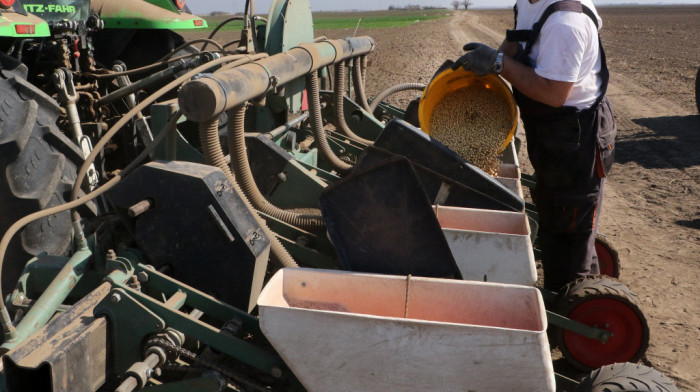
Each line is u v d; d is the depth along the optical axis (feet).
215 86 9.47
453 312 7.73
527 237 9.06
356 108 19.76
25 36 12.20
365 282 7.91
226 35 97.50
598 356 10.36
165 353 7.42
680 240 18.08
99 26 14.48
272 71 11.98
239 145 11.09
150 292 8.60
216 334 7.70
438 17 323.37
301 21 16.80
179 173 8.54
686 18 233.55
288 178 12.73
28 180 10.98
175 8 18.49
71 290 9.11
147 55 18.30
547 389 6.55
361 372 6.93
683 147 29.99
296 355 7.06
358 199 8.61
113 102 15.52
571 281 10.74
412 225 8.43
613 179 25.09
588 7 9.82
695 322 13.10
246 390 7.69
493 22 237.04
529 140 10.69
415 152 10.88
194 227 8.67
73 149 11.86
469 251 9.24
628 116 38.27
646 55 78.18
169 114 11.87
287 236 11.21
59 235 11.62
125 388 6.91
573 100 10.05
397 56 74.33
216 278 8.82
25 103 11.12
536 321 7.36
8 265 11.35
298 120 16.52
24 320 8.35
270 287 7.57
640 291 14.56
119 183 8.83
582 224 10.61
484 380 6.66
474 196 10.55
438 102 12.99
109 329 7.77
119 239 9.39
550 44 9.53
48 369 7.08
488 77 12.41
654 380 7.76
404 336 6.70
